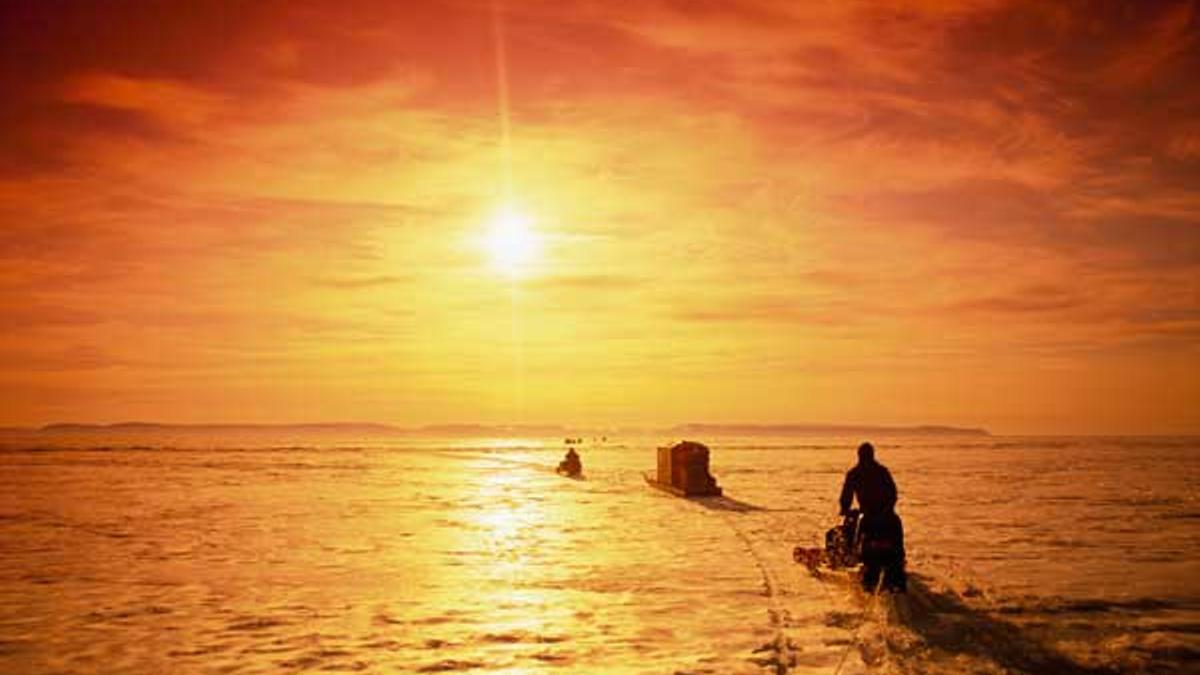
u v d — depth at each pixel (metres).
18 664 9.16
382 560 16.03
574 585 13.46
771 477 43.88
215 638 10.20
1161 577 13.99
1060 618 10.87
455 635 10.29
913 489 35.28
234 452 85.06
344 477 43.62
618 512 25.16
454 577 14.16
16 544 18.23
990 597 12.16
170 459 66.19
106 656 9.47
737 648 9.53
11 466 54.03
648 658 9.20
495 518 23.44
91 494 31.94
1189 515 24.39
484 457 79.50
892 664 8.72
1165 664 8.80
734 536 19.42
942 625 10.43
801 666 8.79
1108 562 15.60
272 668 8.98
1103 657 9.02
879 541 11.87
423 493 32.78
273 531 20.53
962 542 18.34
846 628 10.42
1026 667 8.63
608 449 119.38
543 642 9.95
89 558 16.33
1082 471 50.97
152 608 11.88
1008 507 26.89
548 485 37.91
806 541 18.62
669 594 12.66
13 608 11.87
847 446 129.12
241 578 14.15
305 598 12.52
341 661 9.23
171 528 21.14
